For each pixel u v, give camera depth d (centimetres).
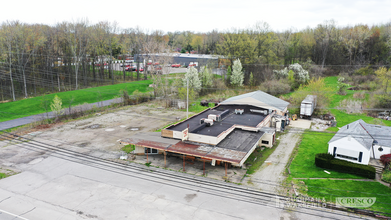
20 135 4206
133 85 8231
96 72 9444
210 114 4344
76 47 8162
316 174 2948
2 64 6562
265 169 3088
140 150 3466
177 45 17075
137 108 6128
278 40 9862
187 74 6762
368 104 5619
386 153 3169
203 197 2509
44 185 2725
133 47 10738
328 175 2920
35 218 2186
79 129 4547
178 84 7219
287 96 6725
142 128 4612
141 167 3116
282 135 4253
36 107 5891
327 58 9994
